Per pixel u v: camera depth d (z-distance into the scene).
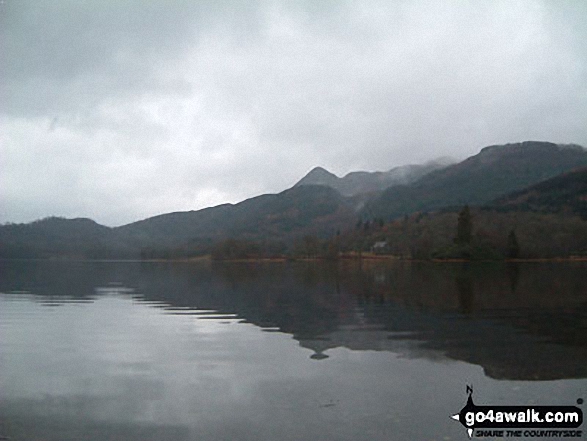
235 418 10.21
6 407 11.10
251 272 81.69
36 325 22.53
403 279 54.91
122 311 27.41
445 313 25.11
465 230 120.19
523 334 19.12
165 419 10.24
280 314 25.66
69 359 15.68
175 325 22.36
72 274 73.12
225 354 16.20
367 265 111.25
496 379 12.91
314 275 69.19
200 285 48.56
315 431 9.45
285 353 16.27
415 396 11.56
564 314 24.30
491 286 42.16
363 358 15.43
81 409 10.94
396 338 18.59
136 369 14.36
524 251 115.19
